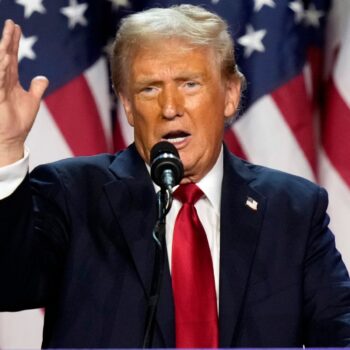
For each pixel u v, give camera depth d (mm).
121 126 9641
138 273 6082
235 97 6617
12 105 5664
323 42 9953
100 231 6281
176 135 6199
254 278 6234
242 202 6465
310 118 9727
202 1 9555
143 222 6297
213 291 6086
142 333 5945
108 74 9688
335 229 9641
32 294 6047
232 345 6016
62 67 9430
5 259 5828
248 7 9648
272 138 9633
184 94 6156
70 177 6488
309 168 9656
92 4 9586
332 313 6281
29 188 5828
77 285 6098
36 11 9430
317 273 6398
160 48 6121
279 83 9656
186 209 6289
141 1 9617
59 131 9391
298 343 6145
